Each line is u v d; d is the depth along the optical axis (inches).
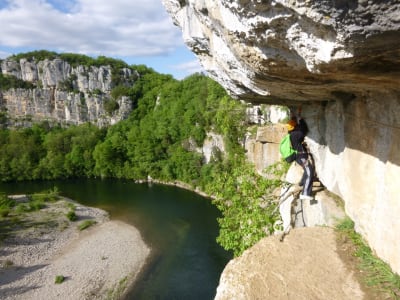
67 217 1188.5
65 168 2106.3
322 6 83.4
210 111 1689.2
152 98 2728.8
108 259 844.6
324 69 117.3
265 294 207.5
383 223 200.5
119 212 1291.8
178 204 1366.9
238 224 418.0
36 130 2613.2
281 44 120.6
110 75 3321.9
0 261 832.9
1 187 1926.7
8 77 3186.5
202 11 164.1
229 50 176.9
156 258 845.8
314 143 321.4
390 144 191.0
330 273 211.9
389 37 86.7
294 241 248.7
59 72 3272.6
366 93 207.0
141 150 1973.4
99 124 2913.4
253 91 260.4
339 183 274.7
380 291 187.3
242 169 428.8
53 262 835.4
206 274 757.3
